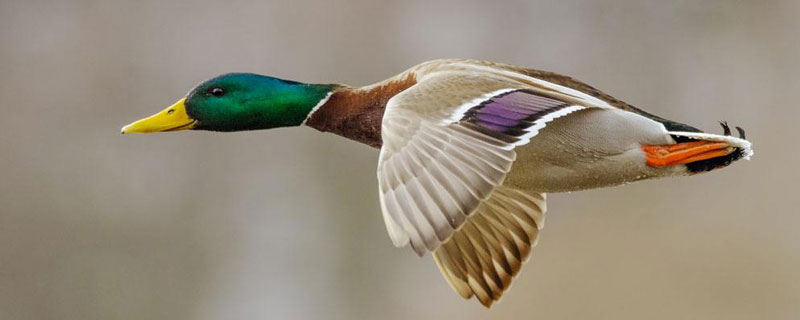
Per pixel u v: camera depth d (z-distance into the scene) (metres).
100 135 16.09
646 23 16.55
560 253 12.90
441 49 16.44
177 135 15.69
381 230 15.22
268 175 15.49
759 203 13.78
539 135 6.55
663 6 16.53
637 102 16.36
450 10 16.64
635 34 16.56
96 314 14.74
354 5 16.34
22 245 15.11
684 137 6.47
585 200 13.59
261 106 7.42
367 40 16.28
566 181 6.69
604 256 12.77
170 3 16.58
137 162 15.65
